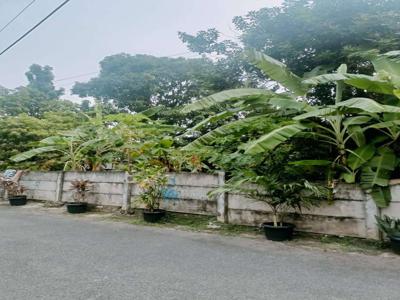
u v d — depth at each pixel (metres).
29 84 22.05
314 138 5.42
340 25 6.93
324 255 3.94
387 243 4.29
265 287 2.85
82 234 5.26
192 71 13.09
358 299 2.59
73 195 8.88
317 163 4.91
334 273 3.24
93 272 3.27
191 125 11.88
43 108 14.37
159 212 6.42
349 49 6.43
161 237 5.02
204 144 5.33
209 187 6.44
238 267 3.45
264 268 3.41
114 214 7.47
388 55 5.15
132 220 6.65
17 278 3.07
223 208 5.92
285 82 5.43
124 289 2.80
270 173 5.17
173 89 15.75
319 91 7.22
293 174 5.17
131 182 7.56
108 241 4.73
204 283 2.95
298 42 7.32
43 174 9.94
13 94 14.84
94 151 9.89
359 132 5.05
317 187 4.59
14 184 9.84
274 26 7.71
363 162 4.66
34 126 11.19
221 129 5.39
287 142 5.57
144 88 15.76
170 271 3.31
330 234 4.82
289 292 2.73
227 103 7.88
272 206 4.93
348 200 4.72
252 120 5.43
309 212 5.03
